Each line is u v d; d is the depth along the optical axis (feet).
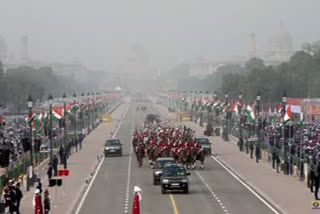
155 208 326.24
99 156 632.38
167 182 376.27
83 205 342.64
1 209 301.22
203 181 437.58
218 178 453.58
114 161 584.81
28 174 413.59
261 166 526.57
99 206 338.13
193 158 506.89
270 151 566.77
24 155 500.33
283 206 328.29
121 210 323.37
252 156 599.16
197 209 321.32
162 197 365.40
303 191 383.65
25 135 654.53
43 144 634.84
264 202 344.08
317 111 516.73
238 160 577.43
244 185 415.85
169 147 522.88
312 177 376.68
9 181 337.31
